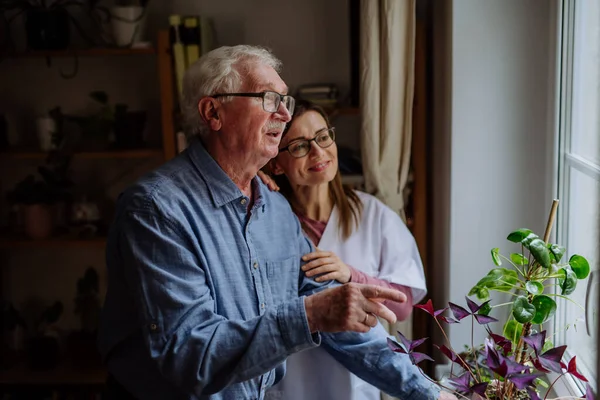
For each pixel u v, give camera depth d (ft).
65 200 10.26
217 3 10.14
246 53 5.59
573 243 6.95
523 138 7.63
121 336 5.48
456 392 5.62
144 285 5.06
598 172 5.77
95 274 10.59
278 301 5.92
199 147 5.61
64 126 10.56
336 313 4.89
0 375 10.19
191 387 4.96
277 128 5.62
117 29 9.60
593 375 5.89
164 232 5.14
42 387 10.57
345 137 10.26
